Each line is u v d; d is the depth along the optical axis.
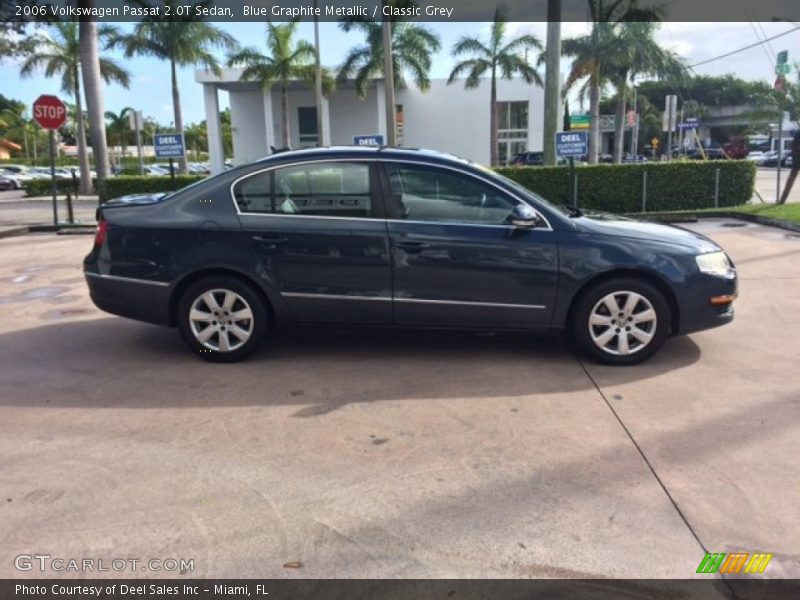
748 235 12.30
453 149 41.97
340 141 42.66
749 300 7.30
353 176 5.27
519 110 41.47
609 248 5.11
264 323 5.39
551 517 3.16
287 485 3.48
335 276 5.23
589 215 5.71
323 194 5.28
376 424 4.23
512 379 5.00
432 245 5.13
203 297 5.36
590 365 5.28
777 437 3.95
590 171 17.81
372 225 5.19
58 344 6.07
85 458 3.80
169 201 5.44
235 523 3.14
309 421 4.29
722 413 4.31
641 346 5.20
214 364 5.44
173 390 4.87
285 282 5.27
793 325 6.32
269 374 5.18
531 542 2.97
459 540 2.99
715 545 2.94
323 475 3.58
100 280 5.46
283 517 3.19
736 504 3.24
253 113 42.16
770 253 10.17
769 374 5.02
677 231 5.56
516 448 3.87
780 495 3.31
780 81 17.75
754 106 18.73
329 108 42.28
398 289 5.21
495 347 5.77
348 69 34.31
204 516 3.20
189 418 4.36
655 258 5.10
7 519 3.18
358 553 2.91
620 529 3.06
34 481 3.54
